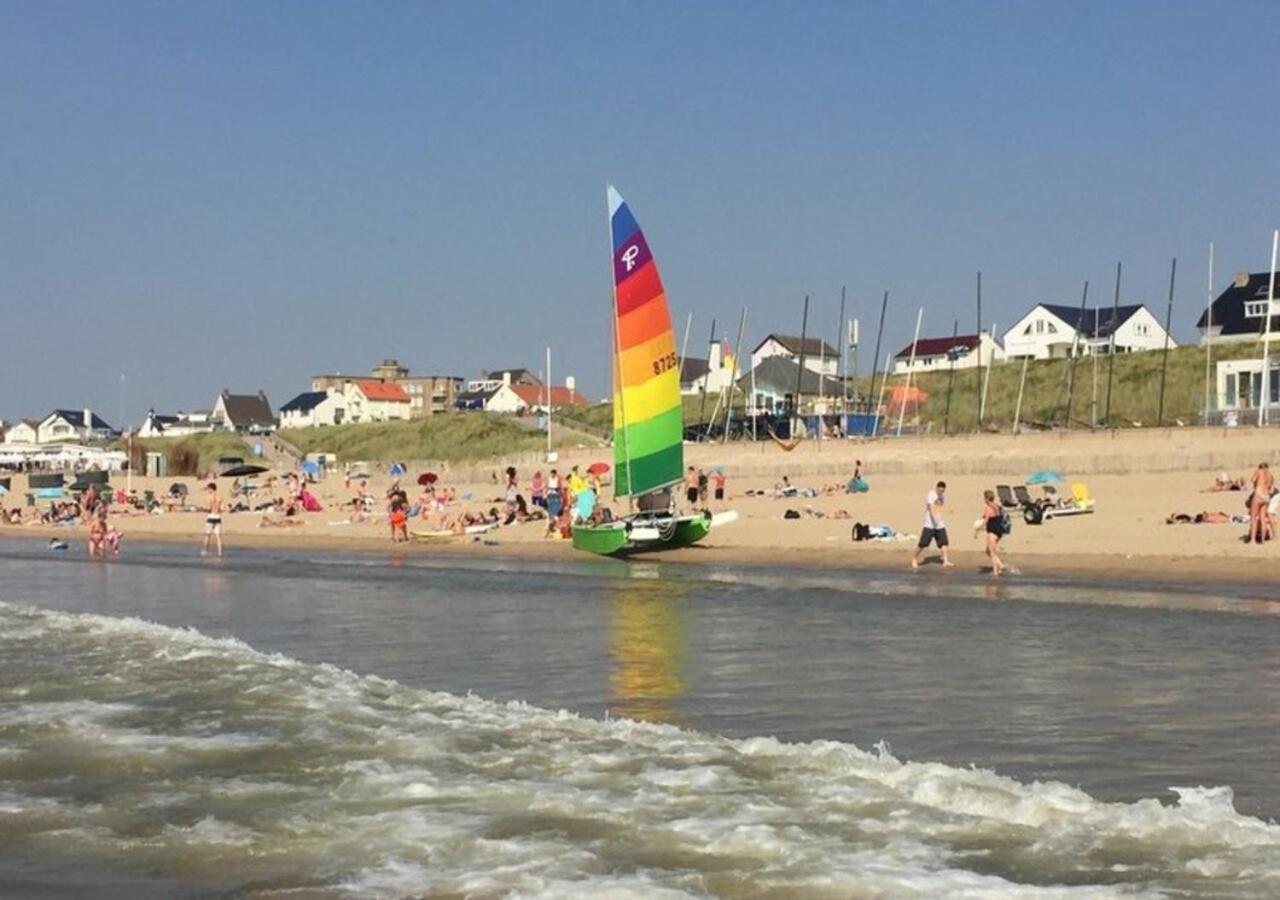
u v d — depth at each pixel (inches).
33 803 437.7
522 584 1228.5
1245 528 1403.8
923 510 1839.3
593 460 3282.5
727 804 407.8
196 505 3085.6
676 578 1256.2
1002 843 360.5
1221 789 407.8
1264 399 2600.9
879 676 643.5
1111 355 3503.9
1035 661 679.1
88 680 688.4
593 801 416.2
